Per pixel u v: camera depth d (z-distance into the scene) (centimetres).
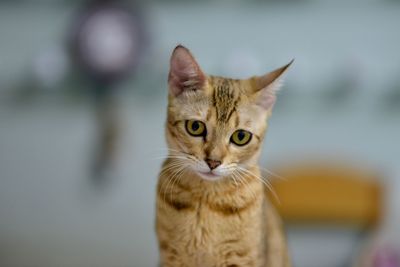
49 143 104
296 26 100
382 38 100
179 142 57
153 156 102
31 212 106
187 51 56
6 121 103
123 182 104
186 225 57
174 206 57
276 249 64
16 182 105
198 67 57
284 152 102
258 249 57
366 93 101
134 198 105
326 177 100
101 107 102
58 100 102
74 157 104
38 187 105
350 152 102
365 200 100
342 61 100
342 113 102
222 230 57
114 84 101
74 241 107
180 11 100
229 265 58
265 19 100
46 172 105
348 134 102
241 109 57
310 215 100
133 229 106
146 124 102
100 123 103
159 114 102
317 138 102
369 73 101
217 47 100
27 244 106
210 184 56
